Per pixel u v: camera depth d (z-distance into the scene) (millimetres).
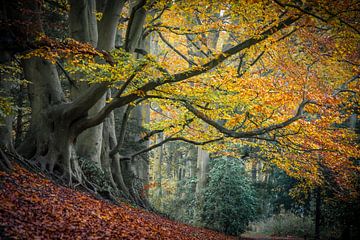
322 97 12508
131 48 13406
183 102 12211
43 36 9391
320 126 13828
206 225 19891
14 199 7520
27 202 7734
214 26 14617
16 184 8742
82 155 14273
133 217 11391
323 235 20344
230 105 13258
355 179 16094
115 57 10242
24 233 6020
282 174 24328
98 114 11992
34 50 9312
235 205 19703
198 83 12523
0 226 5906
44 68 12617
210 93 11922
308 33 14305
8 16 9648
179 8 13945
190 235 12992
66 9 14016
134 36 13383
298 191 21484
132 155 17375
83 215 8602
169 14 16828
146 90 11141
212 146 17062
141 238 8469
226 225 19484
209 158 24141
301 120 13156
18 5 9641
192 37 23422
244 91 12367
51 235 6445
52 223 7055
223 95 12562
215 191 19938
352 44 13789
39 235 6246
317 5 10164
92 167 13883
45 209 7738
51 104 12609
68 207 8734
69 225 7332
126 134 19391
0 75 10078
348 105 14195
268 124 13938
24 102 16922
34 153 12336
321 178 17719
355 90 13367
